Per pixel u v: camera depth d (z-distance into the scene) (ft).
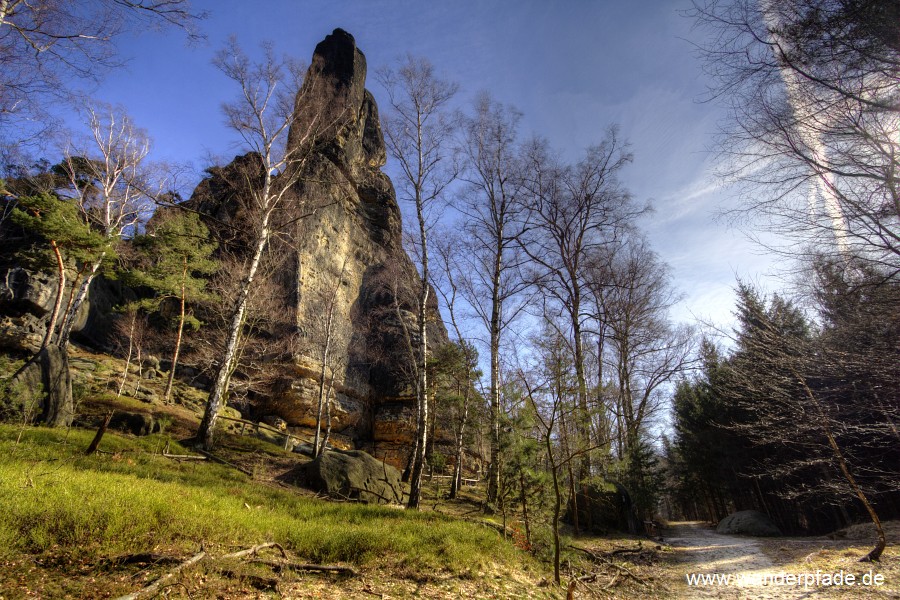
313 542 22.62
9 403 41.14
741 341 34.81
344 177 117.50
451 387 73.26
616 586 31.55
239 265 84.07
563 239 64.95
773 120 19.84
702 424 90.53
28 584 13.64
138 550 16.90
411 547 24.23
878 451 50.65
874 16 15.90
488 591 21.47
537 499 35.22
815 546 45.70
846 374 26.63
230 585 15.92
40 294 72.23
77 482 23.07
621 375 74.18
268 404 88.28
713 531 74.64
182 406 70.38
